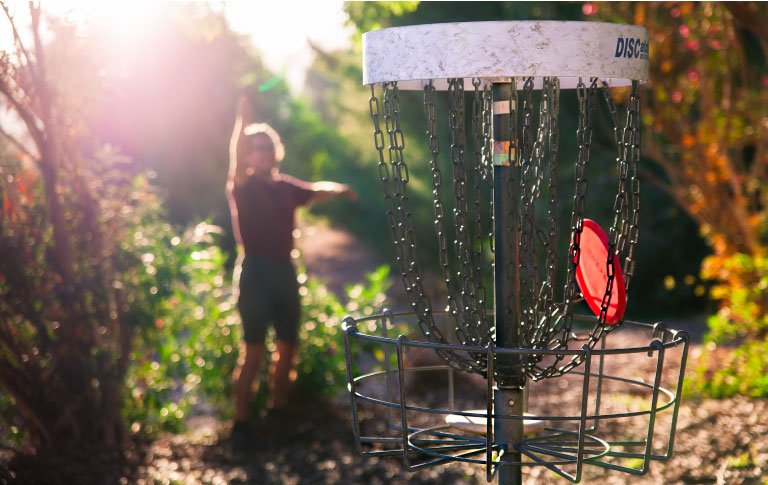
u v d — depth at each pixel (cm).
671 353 770
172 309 572
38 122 472
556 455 200
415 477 451
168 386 566
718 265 787
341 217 2205
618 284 196
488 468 190
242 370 543
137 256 503
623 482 406
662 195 1309
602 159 1281
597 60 179
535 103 501
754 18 457
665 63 720
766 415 487
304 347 610
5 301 450
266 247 550
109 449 485
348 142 2300
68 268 465
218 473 467
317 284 659
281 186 560
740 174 818
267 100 2330
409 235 203
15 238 449
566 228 1188
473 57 178
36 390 469
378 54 190
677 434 477
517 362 205
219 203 1609
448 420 219
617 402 591
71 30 444
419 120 1356
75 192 472
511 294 199
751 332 668
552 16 1030
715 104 787
